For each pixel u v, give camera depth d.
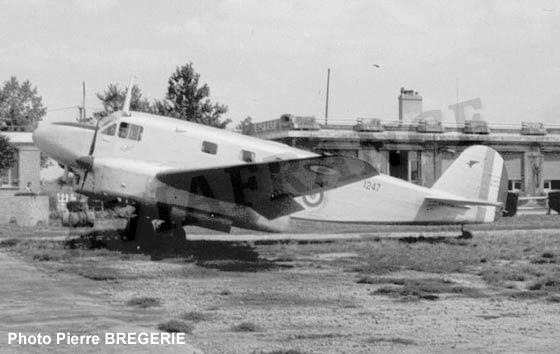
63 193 33.09
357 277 13.88
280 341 7.93
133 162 17.72
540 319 9.48
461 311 10.09
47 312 9.30
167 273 14.12
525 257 17.62
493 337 8.26
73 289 11.73
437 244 20.75
